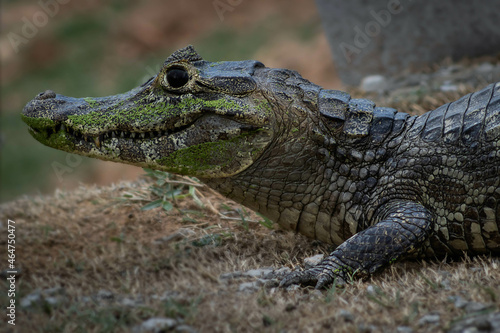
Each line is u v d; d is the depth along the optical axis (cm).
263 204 712
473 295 533
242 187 704
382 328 503
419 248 644
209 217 834
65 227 835
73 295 609
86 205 919
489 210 635
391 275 639
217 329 513
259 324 518
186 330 513
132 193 915
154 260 711
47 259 739
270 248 736
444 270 626
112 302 582
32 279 676
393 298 551
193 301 560
